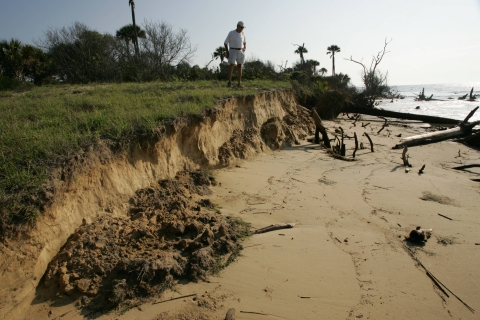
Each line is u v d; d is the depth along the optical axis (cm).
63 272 387
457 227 627
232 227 559
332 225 615
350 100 2556
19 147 452
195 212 584
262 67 2288
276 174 905
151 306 381
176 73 2069
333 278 453
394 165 1099
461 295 431
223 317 371
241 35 1305
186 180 702
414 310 400
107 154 527
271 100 1353
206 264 452
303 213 660
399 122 2295
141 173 602
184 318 366
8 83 1373
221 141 957
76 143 484
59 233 417
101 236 448
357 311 393
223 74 2059
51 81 2011
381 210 698
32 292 365
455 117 2888
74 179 452
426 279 462
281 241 543
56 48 2109
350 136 1639
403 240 570
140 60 2072
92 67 2064
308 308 394
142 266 407
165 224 508
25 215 368
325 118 2225
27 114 660
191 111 791
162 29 2153
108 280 400
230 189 754
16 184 385
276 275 452
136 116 650
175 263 435
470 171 1060
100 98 882
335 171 982
